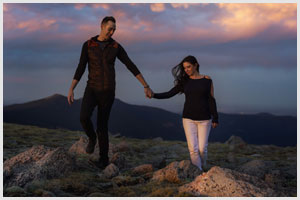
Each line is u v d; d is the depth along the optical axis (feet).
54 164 13.19
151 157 24.76
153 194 10.79
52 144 29.71
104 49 14.43
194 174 13.55
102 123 15.67
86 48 14.53
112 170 13.88
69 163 13.99
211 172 11.73
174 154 27.76
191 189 11.20
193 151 14.89
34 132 42.57
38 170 12.48
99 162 16.17
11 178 12.01
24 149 22.65
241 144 36.52
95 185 11.99
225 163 22.74
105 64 14.44
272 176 14.64
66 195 10.54
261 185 11.46
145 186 12.10
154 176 13.42
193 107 14.85
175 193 11.02
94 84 14.53
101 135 15.85
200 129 15.06
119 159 17.42
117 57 15.20
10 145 24.93
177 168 13.44
